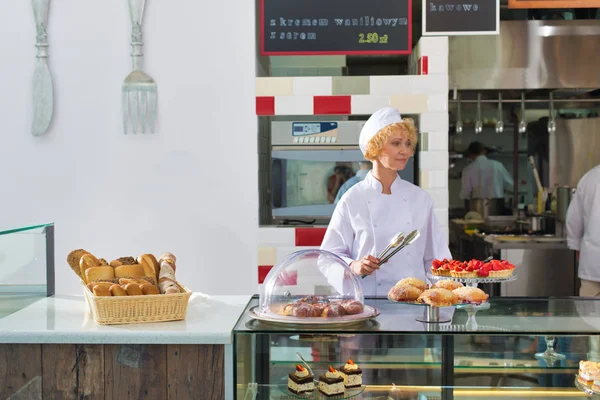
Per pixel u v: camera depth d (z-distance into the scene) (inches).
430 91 145.1
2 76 146.3
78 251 89.0
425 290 77.8
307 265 79.7
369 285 103.4
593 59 194.1
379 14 147.2
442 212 145.5
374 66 182.7
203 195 147.3
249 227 147.3
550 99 209.2
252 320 77.6
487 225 226.7
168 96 147.0
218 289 147.9
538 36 193.9
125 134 146.9
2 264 82.3
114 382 74.8
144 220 147.5
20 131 146.9
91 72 146.3
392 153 103.4
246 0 146.4
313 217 147.8
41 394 75.4
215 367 73.7
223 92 146.8
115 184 147.2
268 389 74.7
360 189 108.4
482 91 210.5
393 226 105.3
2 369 75.6
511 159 237.6
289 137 146.7
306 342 74.3
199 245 147.6
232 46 146.6
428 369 74.4
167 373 74.2
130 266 85.5
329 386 74.2
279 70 164.4
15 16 145.9
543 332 70.6
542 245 187.9
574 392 73.7
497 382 74.2
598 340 74.0
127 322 77.6
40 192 147.2
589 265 173.9
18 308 87.9
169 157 147.2
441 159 145.1
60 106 146.6
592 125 229.0
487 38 194.1
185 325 76.5
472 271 82.9
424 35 147.3
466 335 74.0
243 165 147.1
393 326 73.0
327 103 146.1
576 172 231.9
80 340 73.5
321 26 147.3
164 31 146.6
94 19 145.9
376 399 74.7
